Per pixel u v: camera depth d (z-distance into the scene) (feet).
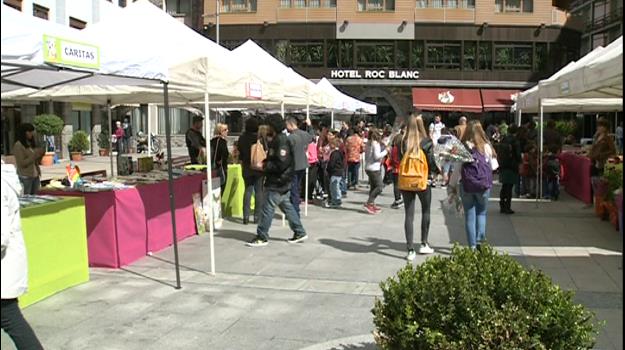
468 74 136.67
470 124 26.58
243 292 21.72
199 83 24.04
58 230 21.45
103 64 18.02
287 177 29.73
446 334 11.95
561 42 138.21
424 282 12.57
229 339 17.10
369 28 136.15
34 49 14.92
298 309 19.74
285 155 29.43
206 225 33.45
